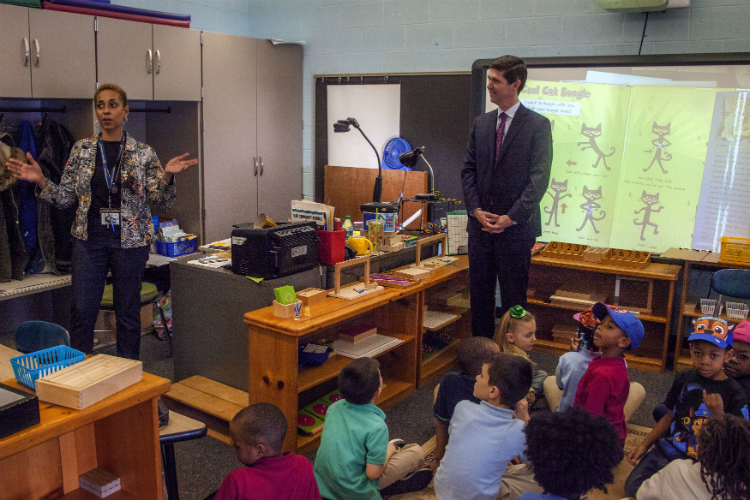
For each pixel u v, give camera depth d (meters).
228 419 2.84
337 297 3.10
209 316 3.20
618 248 4.37
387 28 5.14
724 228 4.05
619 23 4.24
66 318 4.22
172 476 2.15
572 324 4.44
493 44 4.71
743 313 3.78
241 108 5.04
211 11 5.46
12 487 1.75
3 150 3.47
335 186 5.50
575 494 1.57
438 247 4.29
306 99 5.65
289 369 2.69
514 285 3.55
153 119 4.96
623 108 4.20
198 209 4.85
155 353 4.08
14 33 3.54
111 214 2.95
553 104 4.39
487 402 2.05
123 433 1.83
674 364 3.96
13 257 3.69
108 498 1.84
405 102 5.15
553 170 4.48
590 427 1.60
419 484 2.45
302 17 5.54
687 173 4.10
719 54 3.88
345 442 2.15
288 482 1.79
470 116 4.65
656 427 2.45
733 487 1.63
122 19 4.09
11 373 1.91
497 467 1.97
